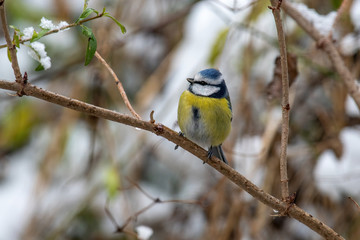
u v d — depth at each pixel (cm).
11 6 990
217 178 948
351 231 844
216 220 859
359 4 908
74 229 956
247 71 892
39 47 468
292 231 898
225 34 916
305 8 768
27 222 935
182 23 1031
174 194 970
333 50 714
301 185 901
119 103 962
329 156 892
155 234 936
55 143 972
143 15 1034
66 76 1002
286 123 490
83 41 1009
